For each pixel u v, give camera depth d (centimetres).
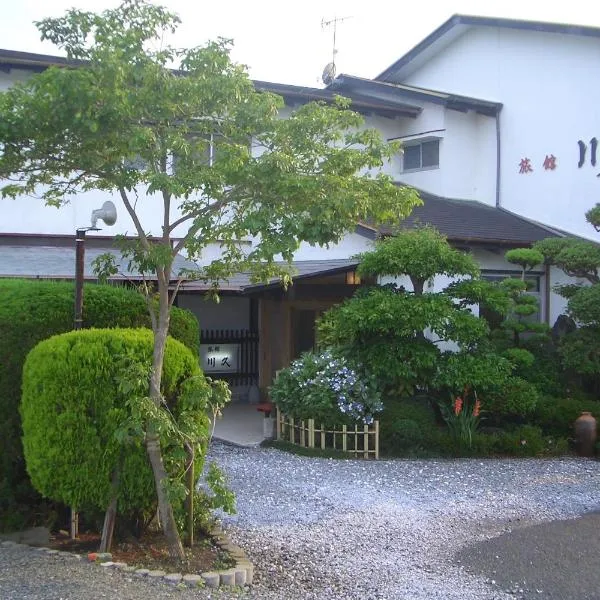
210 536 693
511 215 1859
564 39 1783
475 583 634
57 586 541
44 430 618
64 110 572
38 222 1434
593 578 652
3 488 715
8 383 707
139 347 640
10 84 1401
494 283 1366
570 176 1772
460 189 1941
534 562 688
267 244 579
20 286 752
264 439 1223
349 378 1153
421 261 1166
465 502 896
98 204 1480
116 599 525
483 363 1178
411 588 616
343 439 1134
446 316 1140
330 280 1405
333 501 873
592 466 1130
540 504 900
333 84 2056
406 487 956
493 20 1889
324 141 670
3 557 612
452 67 2039
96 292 764
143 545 662
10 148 604
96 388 622
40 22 617
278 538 730
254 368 1680
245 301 1688
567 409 1249
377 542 733
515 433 1198
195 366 683
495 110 1917
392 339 1177
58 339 635
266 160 594
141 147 589
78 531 704
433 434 1155
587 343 1331
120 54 598
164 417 596
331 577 632
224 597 562
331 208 596
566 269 1398
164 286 634
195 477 673
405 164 2006
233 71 641
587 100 1739
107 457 625
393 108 1903
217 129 662
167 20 637
